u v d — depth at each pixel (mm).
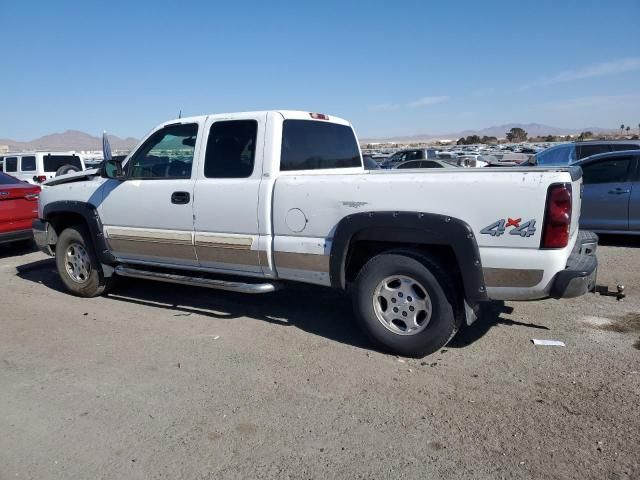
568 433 3199
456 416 3432
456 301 4184
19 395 3857
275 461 3000
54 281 7359
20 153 16969
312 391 3822
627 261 7707
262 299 6137
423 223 4043
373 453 3055
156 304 6062
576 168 4293
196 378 4074
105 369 4273
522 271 3838
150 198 5488
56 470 2965
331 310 5699
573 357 4316
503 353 4426
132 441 3234
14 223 8766
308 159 5238
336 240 4395
